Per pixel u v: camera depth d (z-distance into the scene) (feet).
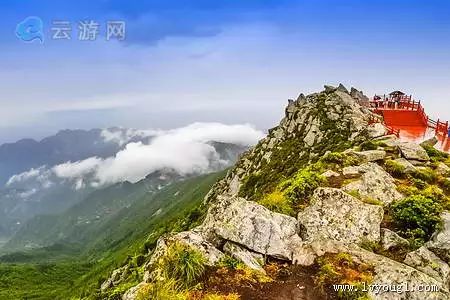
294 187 90.27
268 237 68.95
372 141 137.39
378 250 70.69
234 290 58.23
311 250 66.74
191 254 60.85
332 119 273.54
